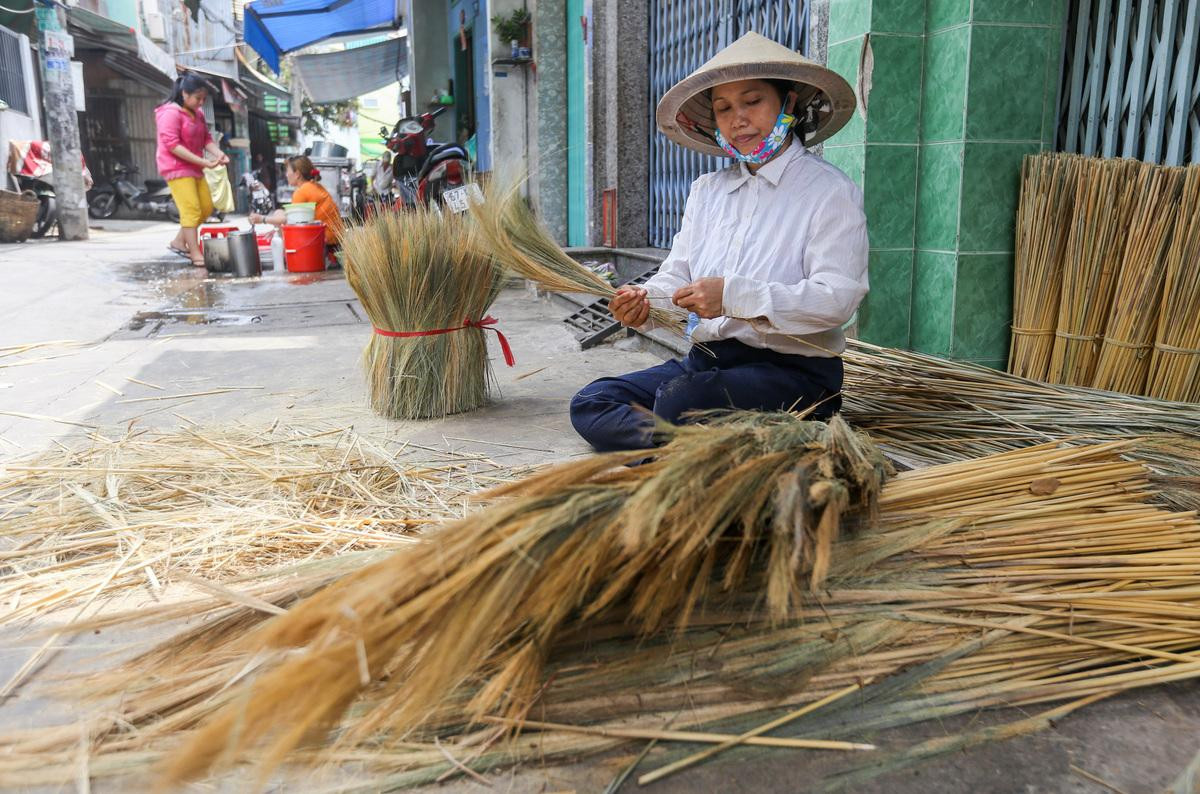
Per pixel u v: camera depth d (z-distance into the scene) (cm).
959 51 333
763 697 155
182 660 159
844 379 313
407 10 1595
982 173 338
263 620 163
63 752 143
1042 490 193
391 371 340
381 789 139
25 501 252
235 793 137
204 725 146
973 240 343
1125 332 292
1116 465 200
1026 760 144
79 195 1262
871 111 352
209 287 759
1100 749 146
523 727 150
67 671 170
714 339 266
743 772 142
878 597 171
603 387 287
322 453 292
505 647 157
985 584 175
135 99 2500
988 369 310
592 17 716
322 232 895
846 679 159
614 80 700
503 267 328
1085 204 302
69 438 317
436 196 848
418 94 1529
